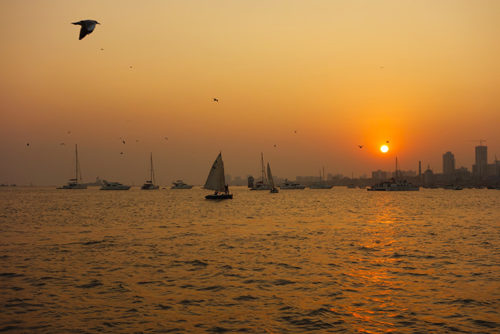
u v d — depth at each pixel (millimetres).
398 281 23547
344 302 19672
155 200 139500
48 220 64250
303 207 98312
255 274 25438
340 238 41812
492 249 34406
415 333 15781
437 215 73438
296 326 16641
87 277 24750
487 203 119250
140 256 31594
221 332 16047
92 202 126750
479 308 18578
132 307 19031
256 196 176000
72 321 17188
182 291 21703
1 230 50062
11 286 22641
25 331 16094
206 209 91000
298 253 32781
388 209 90750
